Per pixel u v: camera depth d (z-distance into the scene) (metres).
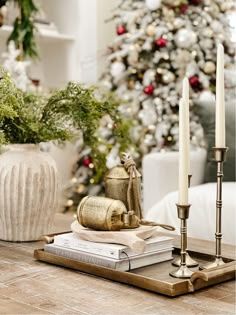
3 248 1.48
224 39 3.92
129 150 3.74
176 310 1.00
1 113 1.37
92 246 1.24
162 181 2.90
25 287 1.14
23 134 1.53
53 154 3.93
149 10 3.88
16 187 1.49
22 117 1.52
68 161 4.07
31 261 1.35
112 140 3.75
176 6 3.84
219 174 1.21
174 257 1.36
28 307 1.01
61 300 1.05
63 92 1.53
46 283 1.16
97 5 4.30
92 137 1.77
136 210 1.35
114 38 4.41
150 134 3.89
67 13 4.30
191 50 3.79
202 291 1.12
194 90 3.84
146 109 3.82
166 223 2.51
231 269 1.19
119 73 3.89
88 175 4.06
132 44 3.86
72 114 1.53
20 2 3.68
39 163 1.51
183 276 1.15
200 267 1.22
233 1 4.05
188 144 1.11
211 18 3.92
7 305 1.02
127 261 1.21
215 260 1.25
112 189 1.35
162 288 1.09
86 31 4.27
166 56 3.77
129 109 3.86
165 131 3.75
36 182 1.50
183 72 3.82
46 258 1.33
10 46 3.42
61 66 4.35
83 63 4.25
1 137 1.40
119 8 4.10
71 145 4.06
